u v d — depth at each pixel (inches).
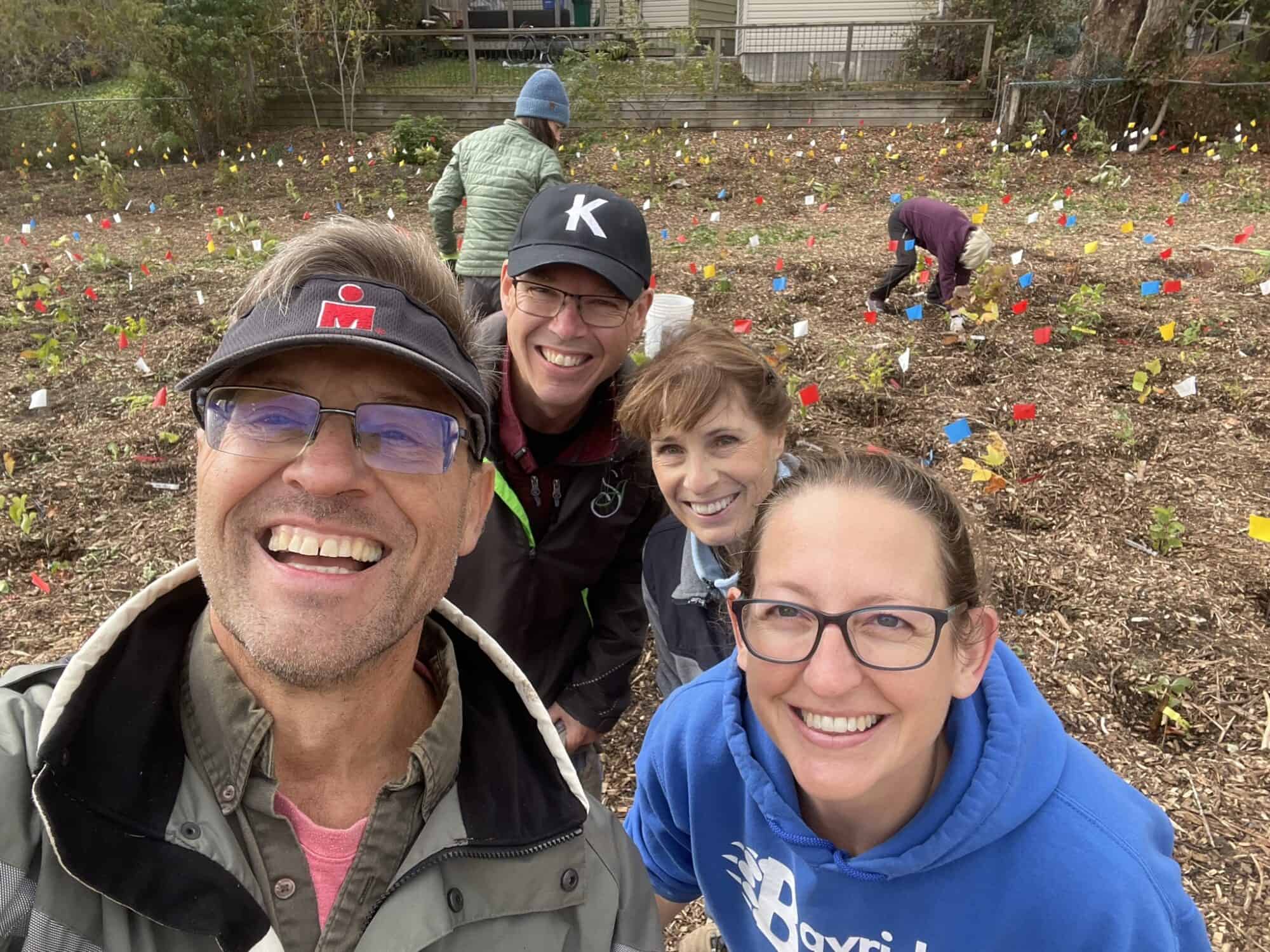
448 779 20.6
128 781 18.3
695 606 36.3
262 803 19.6
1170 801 45.8
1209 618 59.2
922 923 23.5
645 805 30.3
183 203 206.4
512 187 87.1
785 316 119.7
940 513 22.3
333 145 252.1
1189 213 177.2
